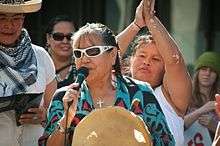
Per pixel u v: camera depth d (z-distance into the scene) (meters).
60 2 12.57
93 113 5.66
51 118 5.91
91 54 5.83
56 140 5.75
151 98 6.03
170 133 6.02
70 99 5.63
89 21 12.64
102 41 5.84
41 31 12.37
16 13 6.47
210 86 8.70
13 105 6.37
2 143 6.47
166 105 6.59
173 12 12.52
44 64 6.70
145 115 5.97
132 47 6.77
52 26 8.49
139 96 6.01
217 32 12.45
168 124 6.54
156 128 5.99
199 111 8.13
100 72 5.89
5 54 6.48
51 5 12.50
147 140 5.62
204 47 12.48
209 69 8.68
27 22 12.36
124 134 5.59
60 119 5.79
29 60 6.59
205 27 12.47
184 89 6.56
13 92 6.43
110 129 5.59
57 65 8.41
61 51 8.43
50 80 6.78
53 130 5.88
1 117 6.46
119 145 5.56
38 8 6.56
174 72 6.52
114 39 5.93
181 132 6.61
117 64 6.02
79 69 5.82
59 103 5.93
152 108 6.00
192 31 12.52
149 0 6.59
